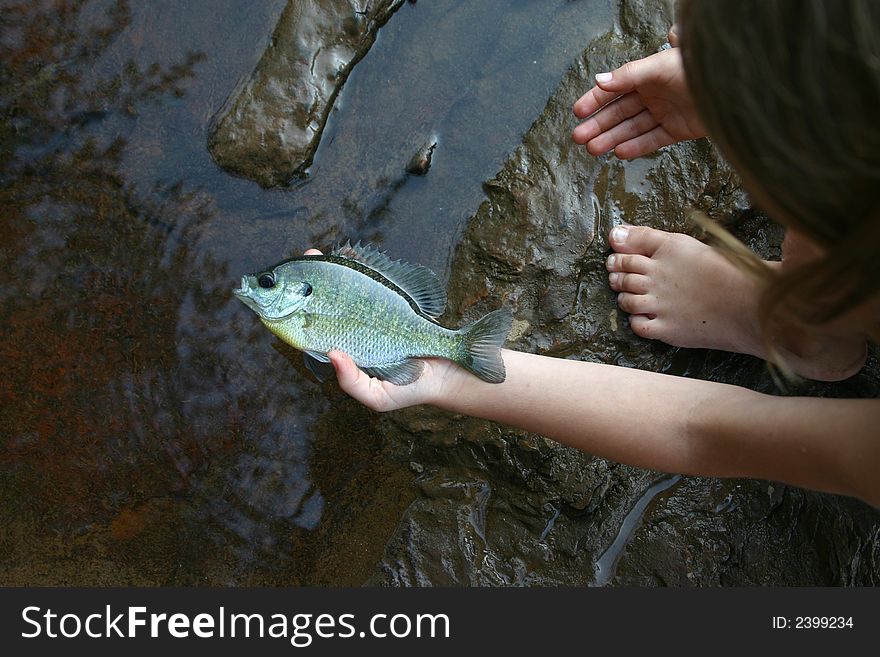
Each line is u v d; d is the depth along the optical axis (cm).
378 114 102
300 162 99
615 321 99
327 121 100
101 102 98
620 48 104
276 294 82
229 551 93
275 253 98
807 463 77
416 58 103
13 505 91
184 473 94
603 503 97
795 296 58
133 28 99
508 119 102
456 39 104
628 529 97
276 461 95
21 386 93
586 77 103
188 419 94
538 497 96
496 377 82
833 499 96
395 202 100
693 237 101
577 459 95
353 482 96
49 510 92
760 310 60
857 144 48
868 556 94
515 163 101
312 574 93
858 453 73
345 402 97
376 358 82
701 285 96
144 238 97
